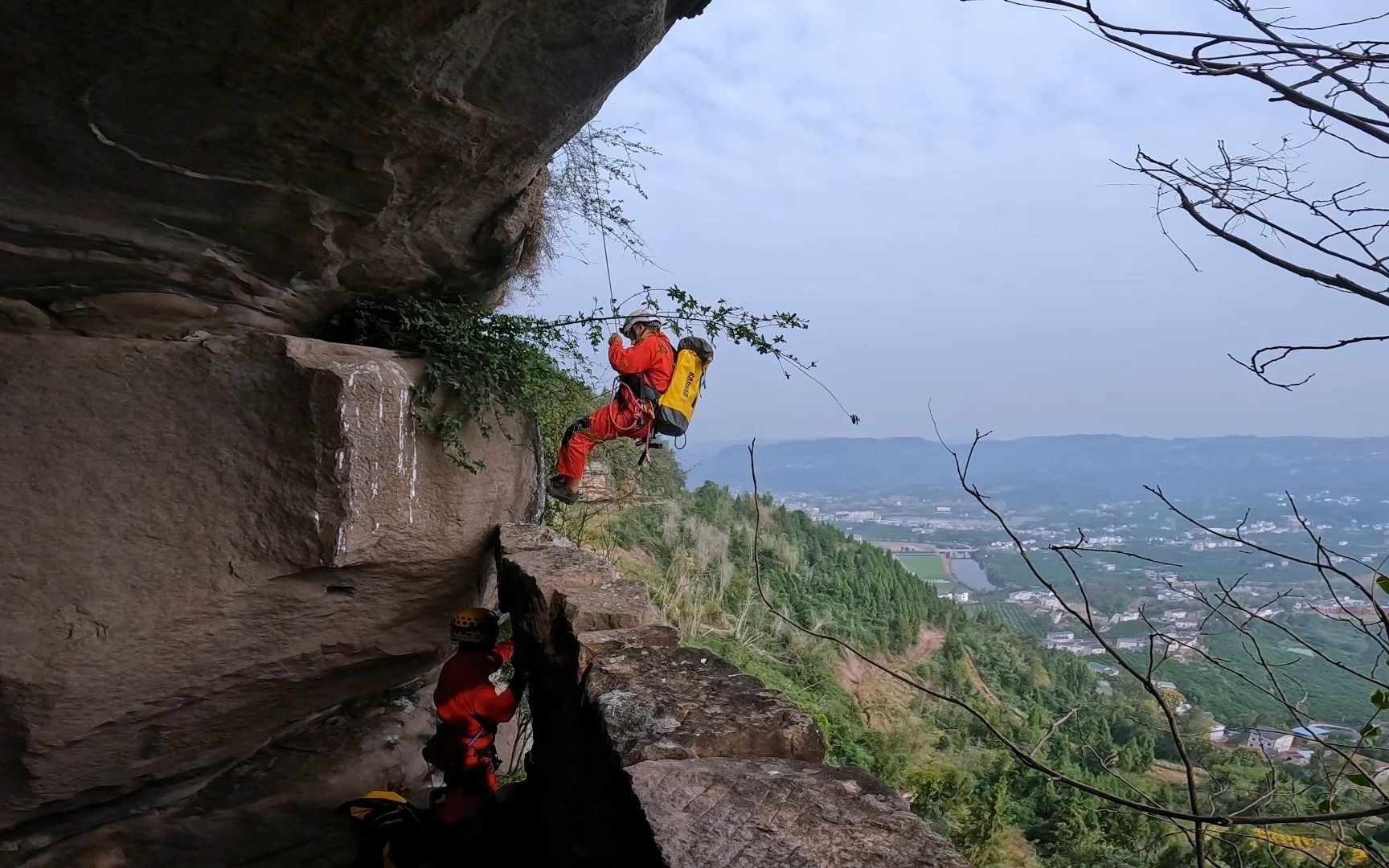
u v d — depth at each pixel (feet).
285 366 12.00
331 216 11.57
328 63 8.92
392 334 14.43
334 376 12.12
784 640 44.06
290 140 9.92
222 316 12.63
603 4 9.52
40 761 10.73
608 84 10.84
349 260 12.76
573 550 14.35
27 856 12.17
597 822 7.93
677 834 5.56
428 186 11.62
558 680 10.89
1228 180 5.24
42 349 10.93
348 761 15.10
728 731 7.42
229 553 11.74
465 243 13.60
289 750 14.90
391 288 13.96
